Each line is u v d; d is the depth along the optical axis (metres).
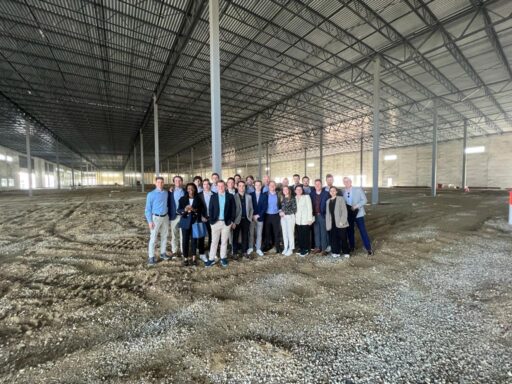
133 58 11.27
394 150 33.94
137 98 16.14
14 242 6.01
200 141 30.98
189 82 13.63
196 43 10.11
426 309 2.77
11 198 19.23
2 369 1.95
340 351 2.12
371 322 2.54
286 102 16.73
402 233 6.61
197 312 2.79
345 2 8.05
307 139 29.59
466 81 13.55
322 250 4.90
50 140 31.41
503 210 10.72
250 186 5.75
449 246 5.30
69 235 6.75
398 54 11.16
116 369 1.94
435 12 8.43
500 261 4.29
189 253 4.52
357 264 4.30
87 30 9.36
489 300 2.93
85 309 2.87
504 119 20.95
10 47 10.47
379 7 8.22
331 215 4.62
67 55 11.05
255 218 4.95
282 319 2.62
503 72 12.41
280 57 11.29
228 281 3.65
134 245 5.74
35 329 2.50
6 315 2.76
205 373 1.88
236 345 2.21
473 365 1.93
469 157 27.88
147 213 4.47
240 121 21.55
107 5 8.18
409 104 17.09
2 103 17.23
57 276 3.88
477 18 8.57
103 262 4.54
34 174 42.47
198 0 8.00
